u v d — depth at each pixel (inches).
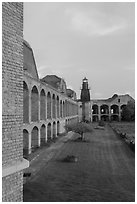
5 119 259.6
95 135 1823.3
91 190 585.9
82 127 1512.1
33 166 837.2
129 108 3297.2
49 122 1449.3
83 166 845.8
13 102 276.4
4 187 251.8
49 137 1509.6
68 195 545.3
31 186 603.8
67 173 747.4
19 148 284.8
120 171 777.6
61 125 1961.1
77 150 1178.0
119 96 3590.1
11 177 265.1
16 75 284.8
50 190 577.9
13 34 282.5
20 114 290.7
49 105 1501.0
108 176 716.7
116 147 1273.4
